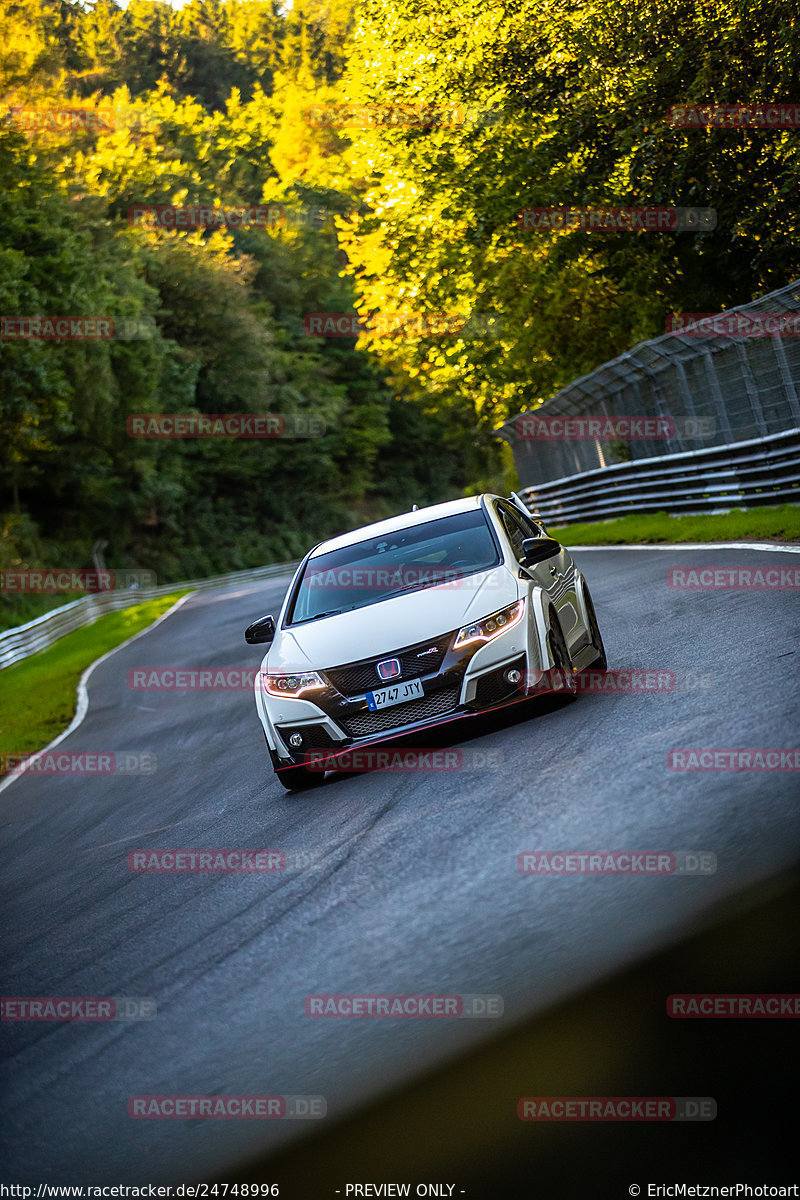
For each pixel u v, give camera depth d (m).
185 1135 8.77
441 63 75.69
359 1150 7.72
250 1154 8.12
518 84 72.81
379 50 80.12
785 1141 6.69
